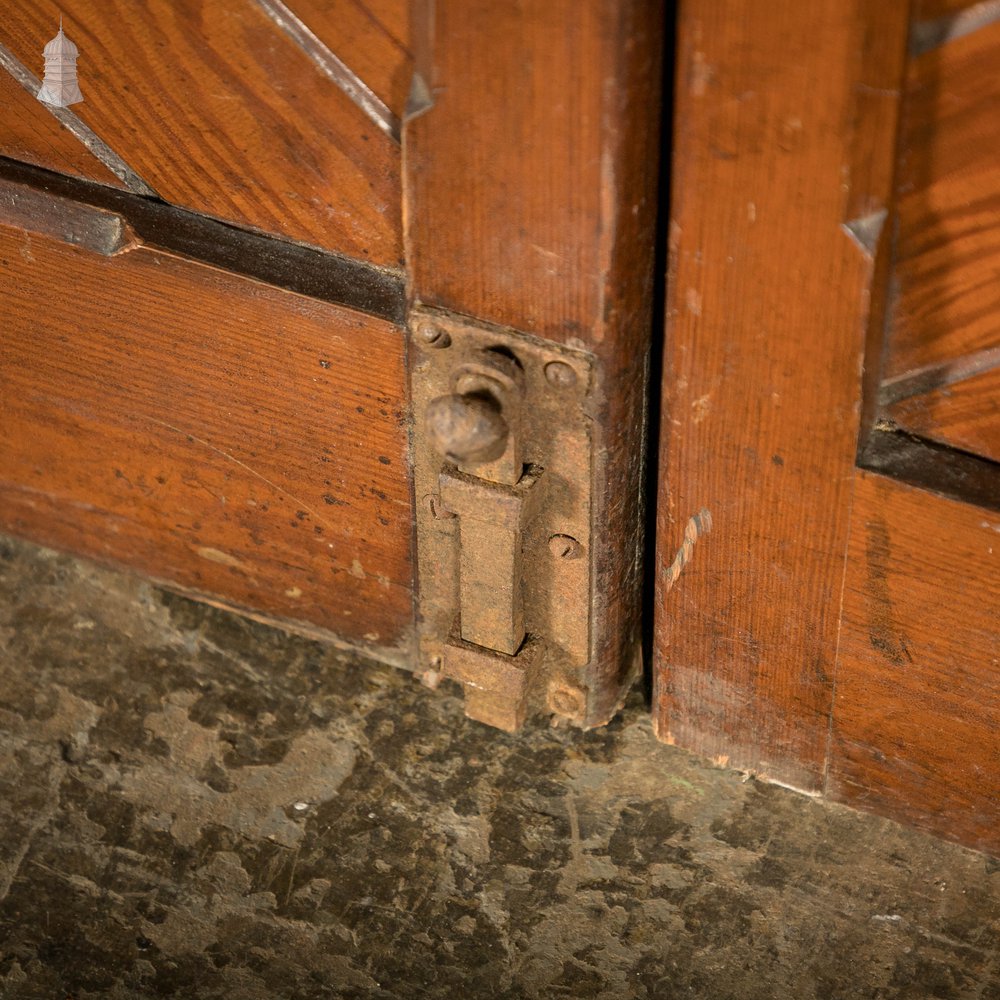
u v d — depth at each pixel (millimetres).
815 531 1753
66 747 2170
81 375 2102
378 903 2002
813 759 2025
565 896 2002
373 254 1798
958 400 1620
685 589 1913
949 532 1665
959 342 1572
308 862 2045
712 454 1745
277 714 2205
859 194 1453
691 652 1989
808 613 1845
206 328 1936
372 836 2068
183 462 2133
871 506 1692
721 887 2006
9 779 2135
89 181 1932
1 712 2211
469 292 1699
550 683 2086
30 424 2223
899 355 1622
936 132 1429
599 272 1603
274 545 2176
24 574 2383
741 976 1924
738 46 1407
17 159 1951
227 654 2281
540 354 1699
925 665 1813
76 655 2281
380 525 2045
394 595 2131
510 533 1829
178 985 1929
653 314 1742
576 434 1758
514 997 1912
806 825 2064
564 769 2127
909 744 1921
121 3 1691
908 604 1763
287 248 1858
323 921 1986
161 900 2010
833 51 1371
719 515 1805
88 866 2045
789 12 1366
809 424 1652
